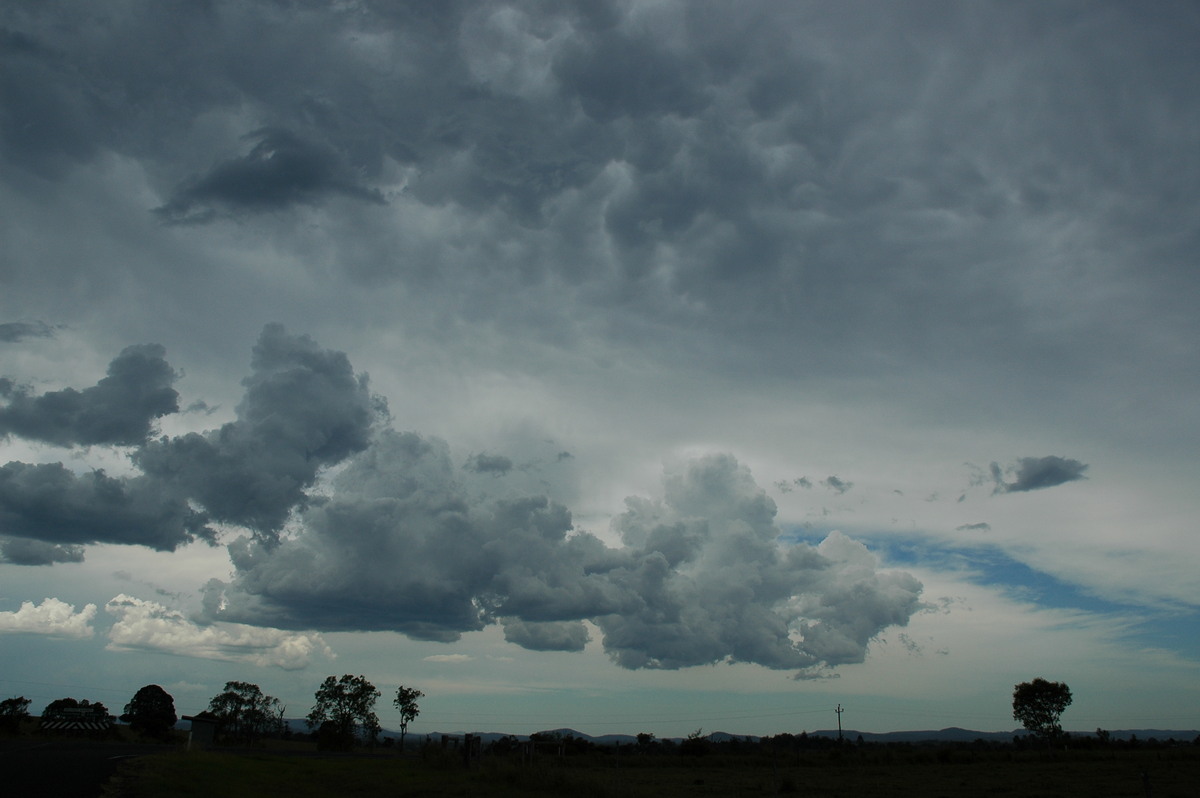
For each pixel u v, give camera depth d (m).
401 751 95.75
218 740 113.88
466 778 43.78
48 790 25.36
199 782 31.45
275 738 139.62
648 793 41.59
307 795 34.06
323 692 104.94
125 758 41.22
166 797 25.67
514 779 41.47
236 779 36.44
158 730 111.94
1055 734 129.38
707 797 41.00
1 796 23.66
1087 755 83.62
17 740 71.06
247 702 117.50
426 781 41.97
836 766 79.06
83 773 31.38
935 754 84.50
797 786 49.12
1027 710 131.00
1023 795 40.81
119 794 25.41
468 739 54.00
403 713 107.19
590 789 37.38
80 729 104.56
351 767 51.75
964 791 44.38
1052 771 62.66
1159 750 97.94
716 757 91.50
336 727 103.25
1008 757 83.25
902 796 41.44
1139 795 39.62
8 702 106.06
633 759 87.75
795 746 137.25
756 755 98.62
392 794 36.22
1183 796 38.50
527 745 58.62
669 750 117.94
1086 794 40.62
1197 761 75.56
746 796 42.19
